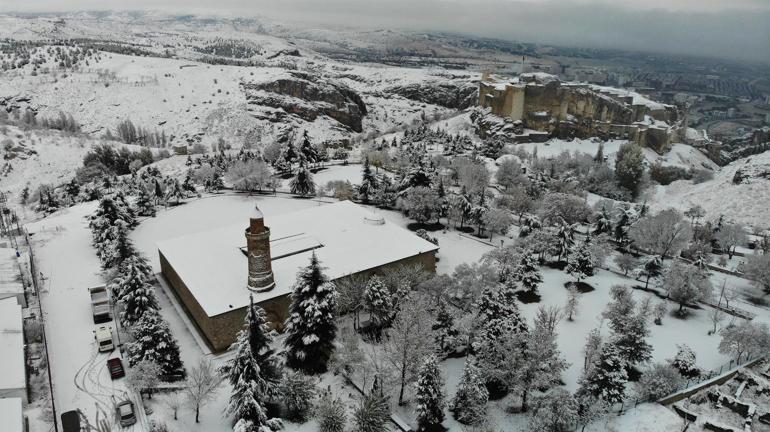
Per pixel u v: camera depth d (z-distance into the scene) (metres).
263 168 126.81
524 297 77.88
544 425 49.78
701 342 67.31
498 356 56.59
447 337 62.25
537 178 142.62
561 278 85.25
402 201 109.56
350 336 60.38
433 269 81.31
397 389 57.03
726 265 95.69
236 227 85.44
